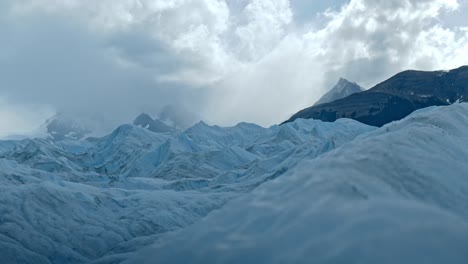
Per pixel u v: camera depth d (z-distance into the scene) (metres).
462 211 59.91
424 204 51.56
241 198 56.81
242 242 47.53
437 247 39.94
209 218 54.88
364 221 44.38
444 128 86.12
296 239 45.12
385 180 59.22
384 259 39.75
